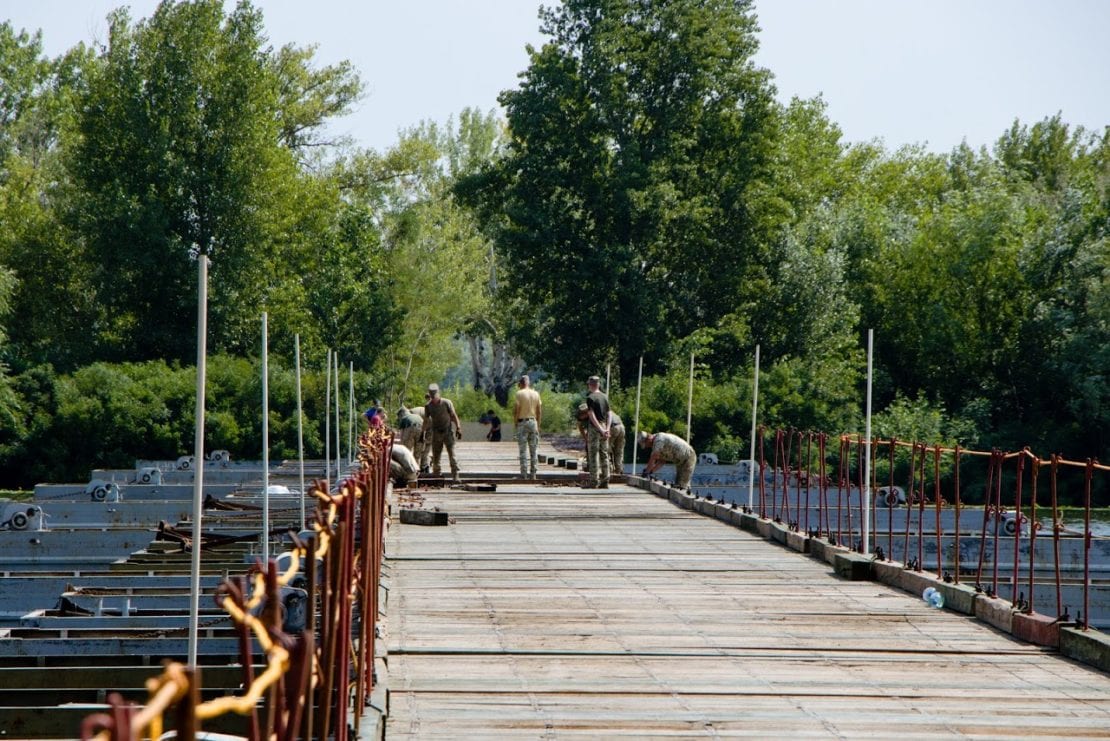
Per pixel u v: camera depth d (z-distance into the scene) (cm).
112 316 8412
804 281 8238
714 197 8262
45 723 1114
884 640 1603
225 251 8300
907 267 8719
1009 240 8231
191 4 8119
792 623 1716
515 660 1460
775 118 8488
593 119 8031
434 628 1655
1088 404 7244
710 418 7169
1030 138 12588
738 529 2909
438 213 10444
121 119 8050
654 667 1428
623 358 8200
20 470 7181
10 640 1460
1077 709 1252
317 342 8475
